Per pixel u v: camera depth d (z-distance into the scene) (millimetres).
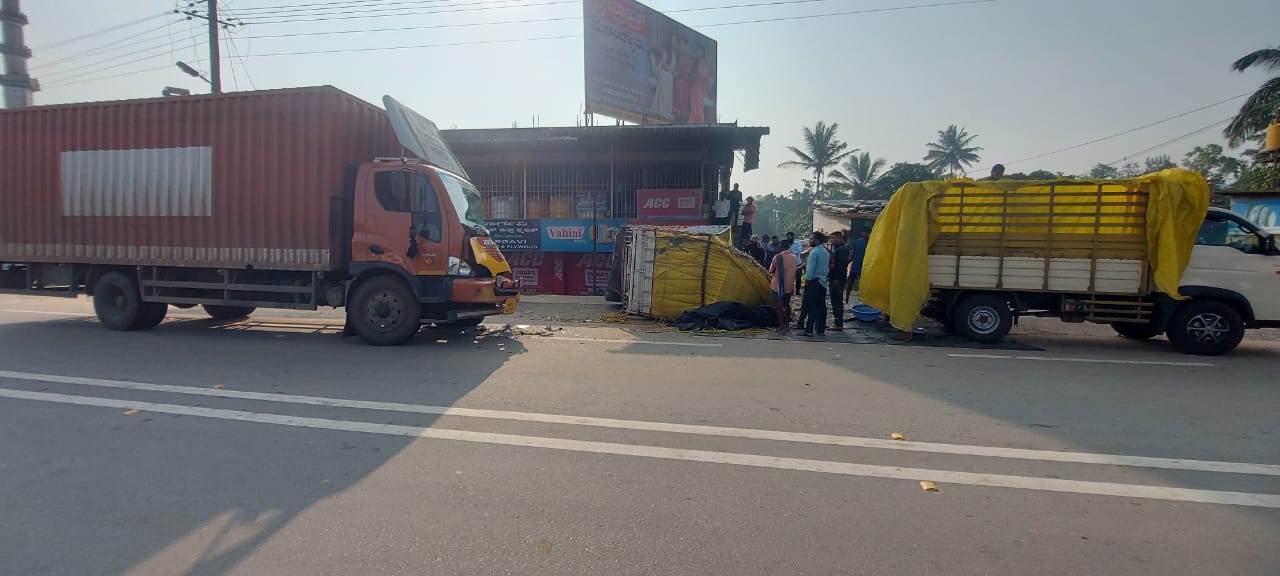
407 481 3783
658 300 11211
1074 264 8789
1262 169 22875
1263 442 4590
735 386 6203
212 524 3225
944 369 7133
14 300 13328
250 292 8797
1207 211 8438
